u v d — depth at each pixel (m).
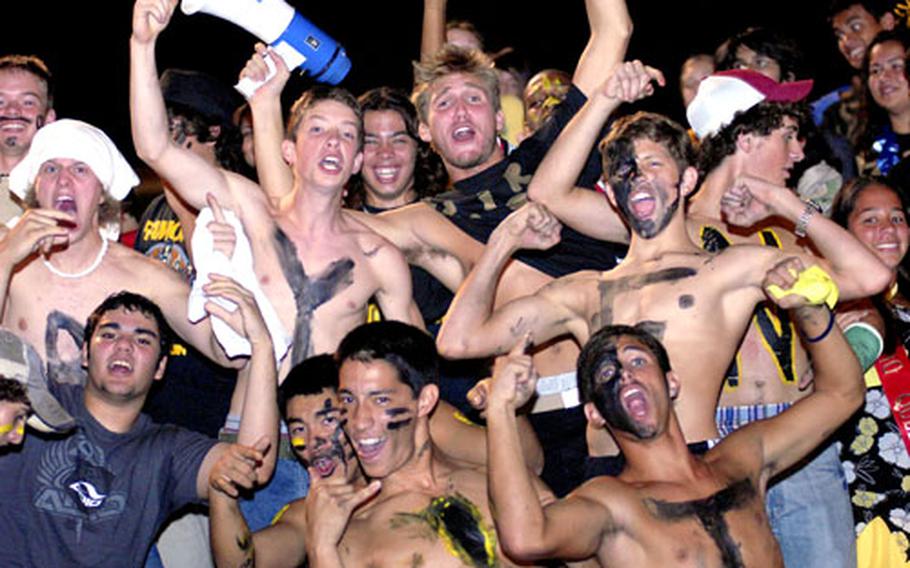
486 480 4.91
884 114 7.16
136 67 5.43
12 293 5.56
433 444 5.00
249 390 5.21
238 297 5.21
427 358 4.95
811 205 5.39
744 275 5.13
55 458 5.05
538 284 5.88
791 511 5.42
